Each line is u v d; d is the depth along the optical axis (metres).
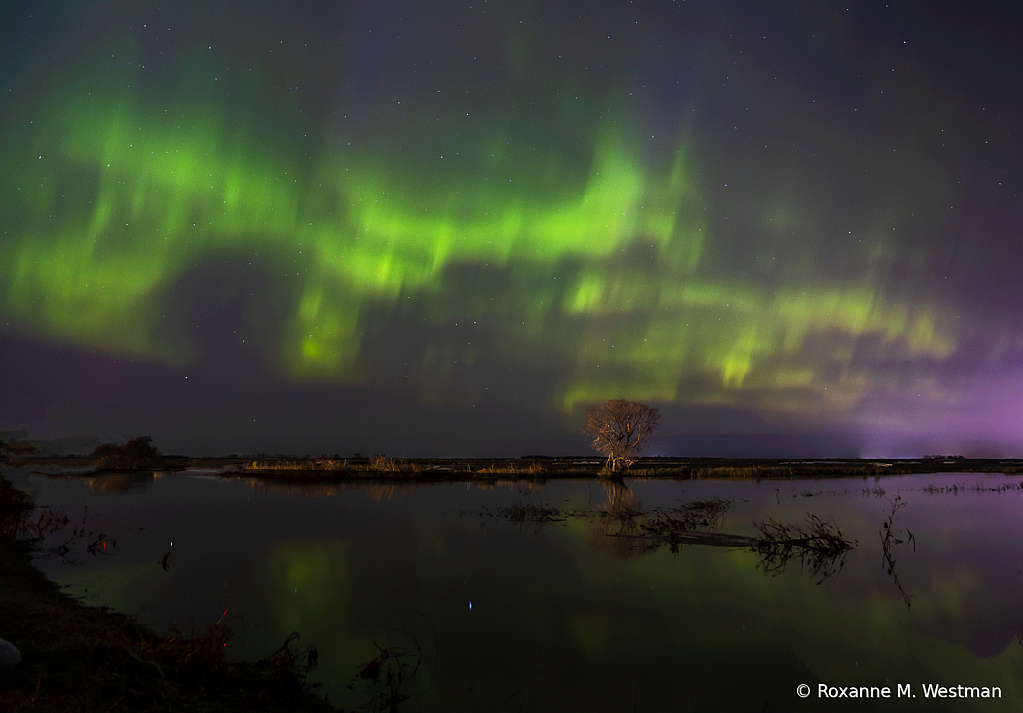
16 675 7.46
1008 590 16.56
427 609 14.45
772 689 10.23
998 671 11.08
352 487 47.62
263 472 59.22
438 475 59.78
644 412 60.56
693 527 27.14
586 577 17.78
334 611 14.14
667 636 12.81
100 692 7.62
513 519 29.31
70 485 45.53
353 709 8.88
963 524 28.72
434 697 9.49
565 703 9.47
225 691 8.94
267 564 19.05
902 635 13.10
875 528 27.56
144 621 12.55
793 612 14.59
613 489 47.16
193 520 28.44
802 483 54.28
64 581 15.94
